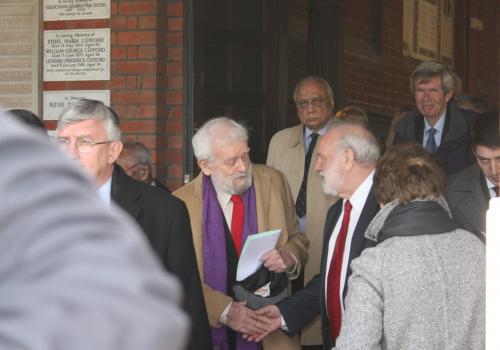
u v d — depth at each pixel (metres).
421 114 6.02
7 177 0.82
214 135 4.04
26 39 6.46
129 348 0.80
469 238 2.92
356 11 10.49
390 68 11.31
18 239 0.81
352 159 3.60
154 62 6.21
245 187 4.08
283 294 4.05
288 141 5.88
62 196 0.83
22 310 0.79
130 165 5.23
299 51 8.85
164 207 3.40
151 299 0.83
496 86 15.55
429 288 2.79
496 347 2.33
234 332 4.11
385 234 2.92
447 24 13.49
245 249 3.91
